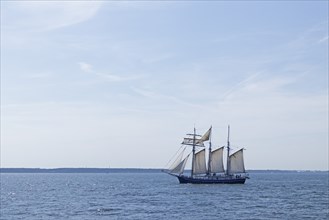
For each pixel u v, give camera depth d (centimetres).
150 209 10375
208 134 19775
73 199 13512
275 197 13650
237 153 19838
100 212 9812
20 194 16100
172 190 17462
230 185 19888
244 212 9656
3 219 8738
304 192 16138
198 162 19825
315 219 8456
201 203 11731
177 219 8650
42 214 9469
